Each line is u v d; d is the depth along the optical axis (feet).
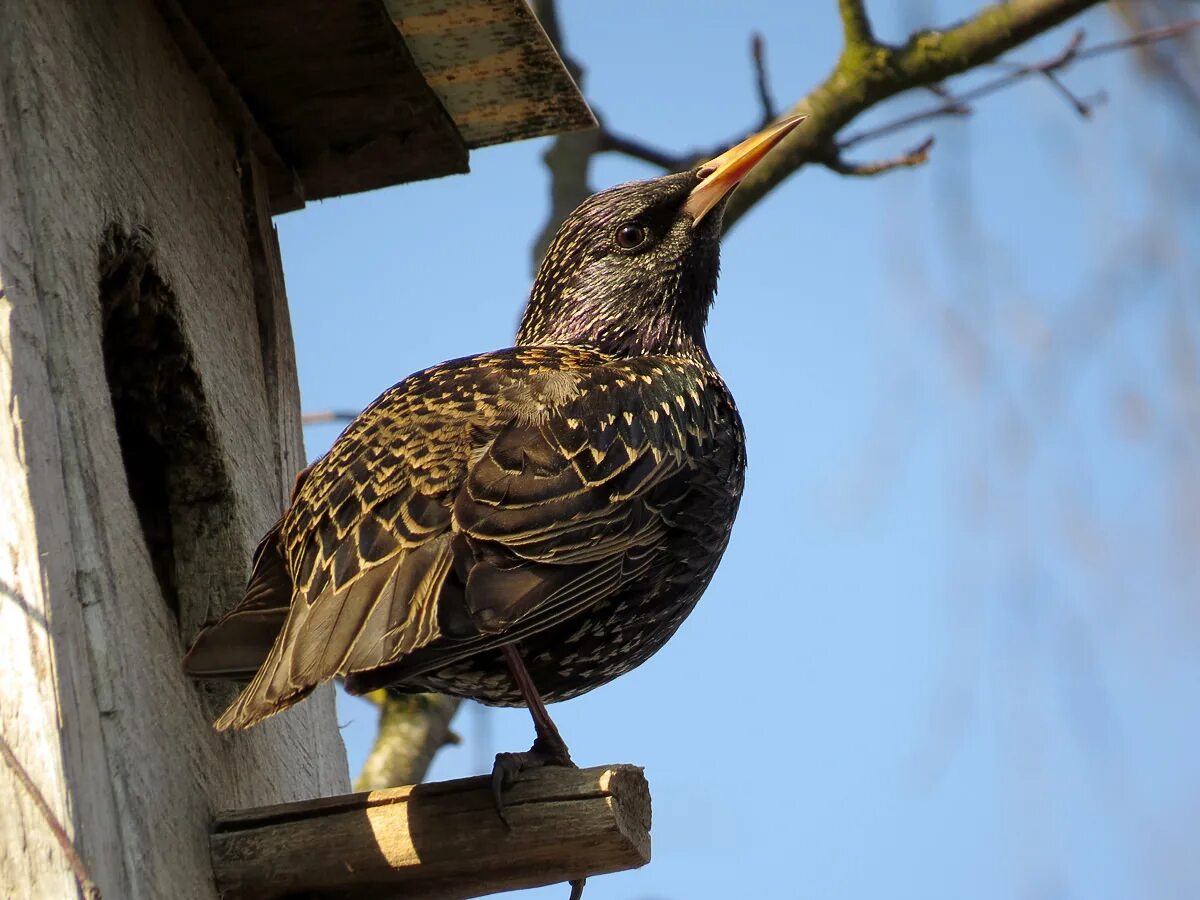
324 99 35.45
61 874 22.94
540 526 26.43
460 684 29.68
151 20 31.81
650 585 29.55
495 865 26.30
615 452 28.25
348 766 33.37
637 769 26.73
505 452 27.02
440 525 26.05
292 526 27.37
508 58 35.60
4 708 23.49
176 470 30.68
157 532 30.50
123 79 30.19
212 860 26.53
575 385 28.94
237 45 33.73
